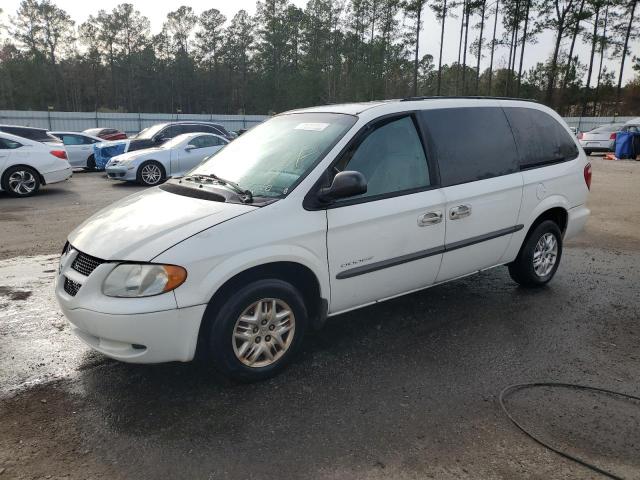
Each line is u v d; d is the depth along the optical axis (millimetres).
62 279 3264
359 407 3127
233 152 4230
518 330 4262
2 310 4629
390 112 3918
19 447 2746
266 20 76938
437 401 3193
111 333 2941
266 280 3287
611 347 3967
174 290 2936
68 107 80938
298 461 2639
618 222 8727
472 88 63781
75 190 12359
